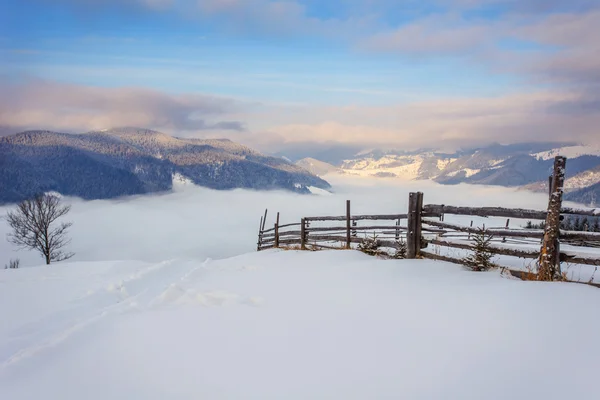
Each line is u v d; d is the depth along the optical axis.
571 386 2.92
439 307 4.81
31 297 7.20
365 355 3.62
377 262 7.96
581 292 4.74
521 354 3.43
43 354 3.97
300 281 7.18
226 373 3.36
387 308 4.96
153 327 4.60
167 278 9.09
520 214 6.43
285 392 3.03
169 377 3.32
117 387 3.20
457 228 7.54
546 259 5.79
